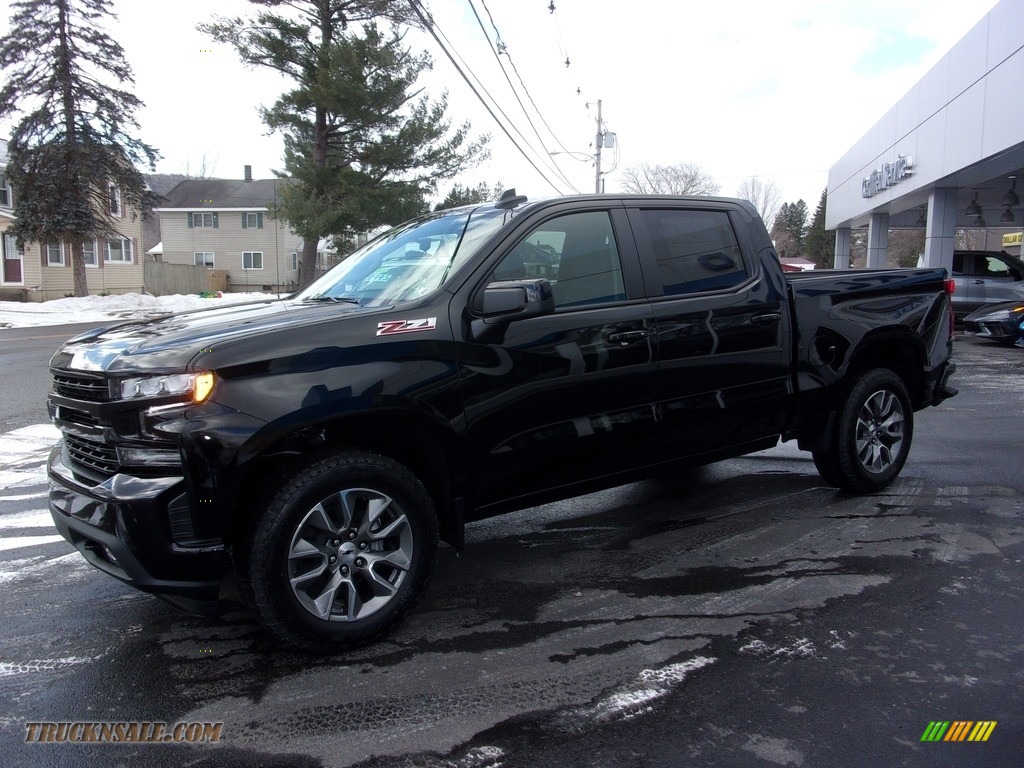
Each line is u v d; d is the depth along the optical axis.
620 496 5.41
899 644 3.19
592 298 3.83
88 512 2.96
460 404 3.35
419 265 3.79
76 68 28.83
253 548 2.95
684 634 3.31
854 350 4.83
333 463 3.06
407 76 24.94
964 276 16.56
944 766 2.41
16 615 3.59
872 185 21.22
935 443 6.73
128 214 39.06
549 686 2.91
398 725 2.67
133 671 3.07
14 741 2.60
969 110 14.20
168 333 3.22
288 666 3.09
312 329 3.10
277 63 24.62
